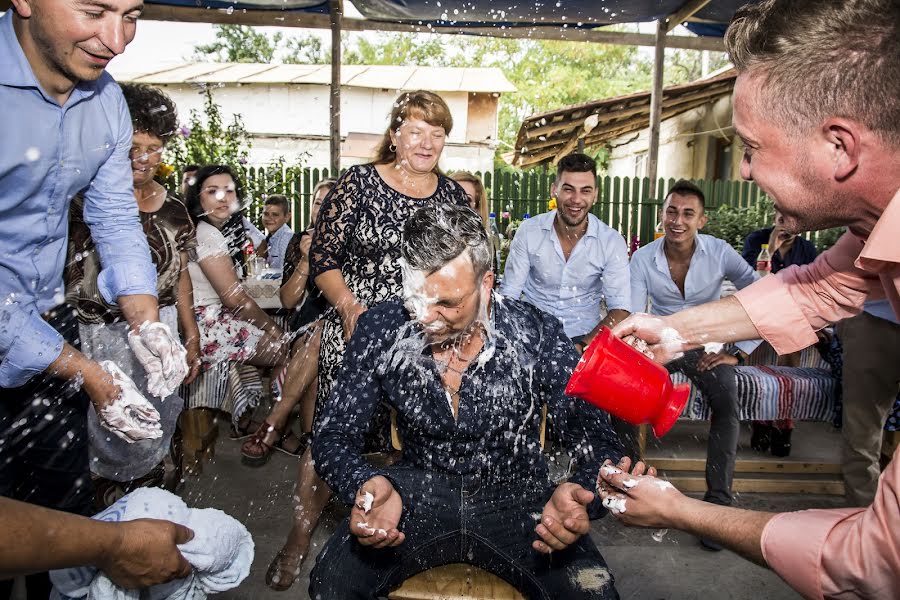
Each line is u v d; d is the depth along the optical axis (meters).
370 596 1.73
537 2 6.40
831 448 3.90
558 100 22.64
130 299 1.93
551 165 14.77
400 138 2.38
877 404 2.83
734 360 3.01
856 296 1.62
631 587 2.59
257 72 14.19
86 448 2.05
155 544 1.17
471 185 3.71
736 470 3.60
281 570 2.48
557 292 3.63
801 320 1.68
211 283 3.31
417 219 1.64
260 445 3.52
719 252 3.54
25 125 1.62
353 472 1.68
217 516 1.38
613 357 1.50
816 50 0.98
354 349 1.85
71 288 2.29
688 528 1.25
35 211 1.75
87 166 1.83
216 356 3.28
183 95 13.49
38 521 0.99
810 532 1.06
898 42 0.94
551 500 1.56
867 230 1.17
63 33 1.49
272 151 13.71
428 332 1.69
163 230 2.53
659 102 8.10
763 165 1.11
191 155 6.48
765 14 1.05
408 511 1.75
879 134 0.98
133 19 1.56
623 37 7.64
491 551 1.76
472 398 1.76
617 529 3.05
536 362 1.82
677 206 3.43
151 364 1.82
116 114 1.91
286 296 3.78
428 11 6.63
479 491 1.79
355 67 15.32
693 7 6.59
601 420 1.82
